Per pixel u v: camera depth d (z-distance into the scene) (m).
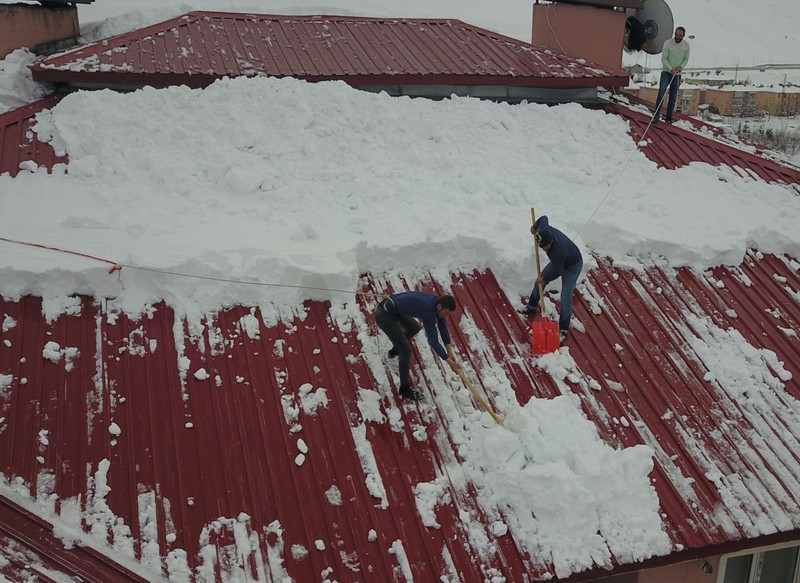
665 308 8.36
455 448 6.73
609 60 14.06
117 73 10.48
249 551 5.84
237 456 6.43
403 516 6.19
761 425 7.27
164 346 7.18
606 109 12.35
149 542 5.77
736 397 7.49
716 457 6.93
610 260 8.88
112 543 5.72
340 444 6.63
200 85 10.92
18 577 5.25
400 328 6.80
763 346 8.12
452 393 7.19
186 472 6.26
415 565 5.90
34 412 6.47
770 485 6.76
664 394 7.40
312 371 7.18
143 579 5.52
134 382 6.84
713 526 6.37
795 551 7.54
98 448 6.31
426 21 13.97
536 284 7.91
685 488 6.64
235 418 6.70
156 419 6.59
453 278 8.38
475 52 12.70
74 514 5.84
